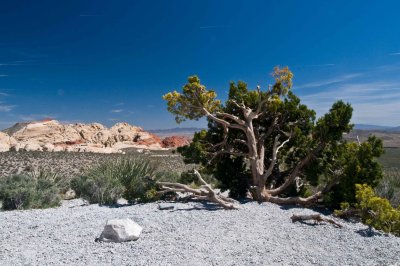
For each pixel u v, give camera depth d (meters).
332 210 11.28
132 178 13.40
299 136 12.64
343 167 11.24
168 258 5.75
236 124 12.42
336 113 11.56
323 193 11.46
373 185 10.68
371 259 6.20
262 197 11.71
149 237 6.92
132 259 5.70
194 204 10.48
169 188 11.38
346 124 11.73
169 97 12.41
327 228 8.20
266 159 13.73
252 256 5.99
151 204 10.83
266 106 12.77
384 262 6.04
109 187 12.02
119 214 9.07
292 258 6.01
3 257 5.77
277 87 12.20
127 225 6.82
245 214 9.19
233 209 9.80
